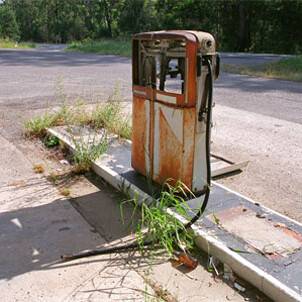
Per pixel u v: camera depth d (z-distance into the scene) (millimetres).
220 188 4113
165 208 3582
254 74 14609
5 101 8719
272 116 7961
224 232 3246
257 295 2717
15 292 2709
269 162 5340
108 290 2742
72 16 80312
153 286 2793
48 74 13766
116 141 5680
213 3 40562
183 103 3500
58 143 5852
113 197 4215
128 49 26578
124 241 3361
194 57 3361
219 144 6070
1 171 4840
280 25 39219
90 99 8828
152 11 59156
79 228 3559
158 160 3928
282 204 4145
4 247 3236
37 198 4152
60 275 2900
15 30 68188
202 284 2828
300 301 2455
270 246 3055
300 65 16141
